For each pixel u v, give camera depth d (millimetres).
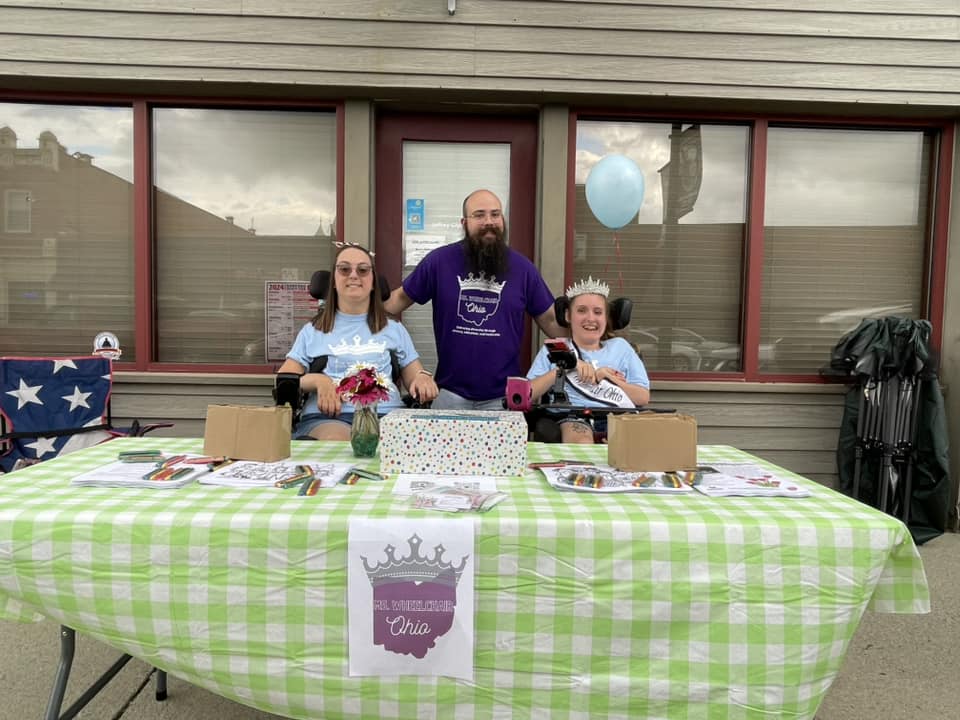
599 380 2449
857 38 3148
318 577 1212
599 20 3090
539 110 3254
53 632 2234
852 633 1226
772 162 3412
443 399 2902
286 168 3305
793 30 3133
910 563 1275
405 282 2951
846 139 3420
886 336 3100
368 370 1728
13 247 3285
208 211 3311
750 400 3371
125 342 3332
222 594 1220
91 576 1221
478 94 3129
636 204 2969
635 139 3355
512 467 1536
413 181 3365
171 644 1233
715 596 1208
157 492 1364
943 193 3371
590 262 3398
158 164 3279
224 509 1255
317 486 1392
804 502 1359
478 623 1220
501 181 3381
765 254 3434
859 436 3166
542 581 1210
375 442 1711
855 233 3455
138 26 3010
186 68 3031
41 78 3021
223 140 3287
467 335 2855
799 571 1212
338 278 2557
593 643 1217
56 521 1217
